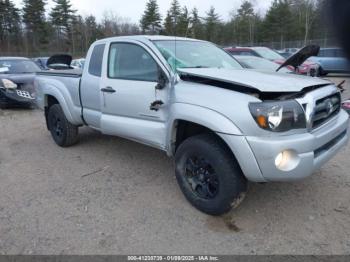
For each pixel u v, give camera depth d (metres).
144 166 4.65
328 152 3.17
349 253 2.73
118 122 4.13
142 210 3.45
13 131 6.93
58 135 5.61
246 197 3.65
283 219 3.24
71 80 4.97
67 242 2.93
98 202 3.63
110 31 52.66
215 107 2.97
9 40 55.41
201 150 3.17
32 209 3.49
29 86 9.09
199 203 3.34
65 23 57.91
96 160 4.93
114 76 4.18
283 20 45.06
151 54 3.73
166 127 3.52
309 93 3.04
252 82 2.94
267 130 2.77
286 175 2.83
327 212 3.34
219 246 2.86
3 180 4.27
